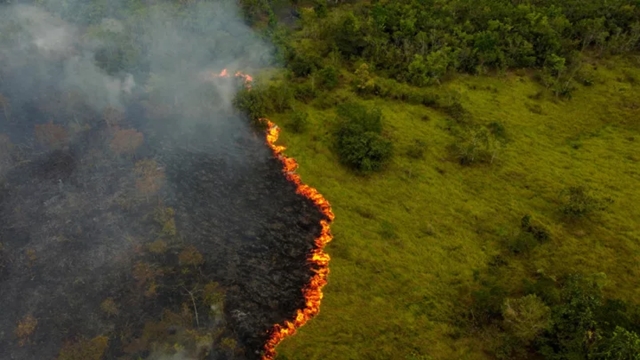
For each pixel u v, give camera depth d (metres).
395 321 47.47
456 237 56.16
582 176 64.56
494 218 58.50
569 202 58.53
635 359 38.78
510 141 70.56
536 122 74.88
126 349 44.41
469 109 76.75
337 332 46.50
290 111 74.75
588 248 54.81
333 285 50.91
